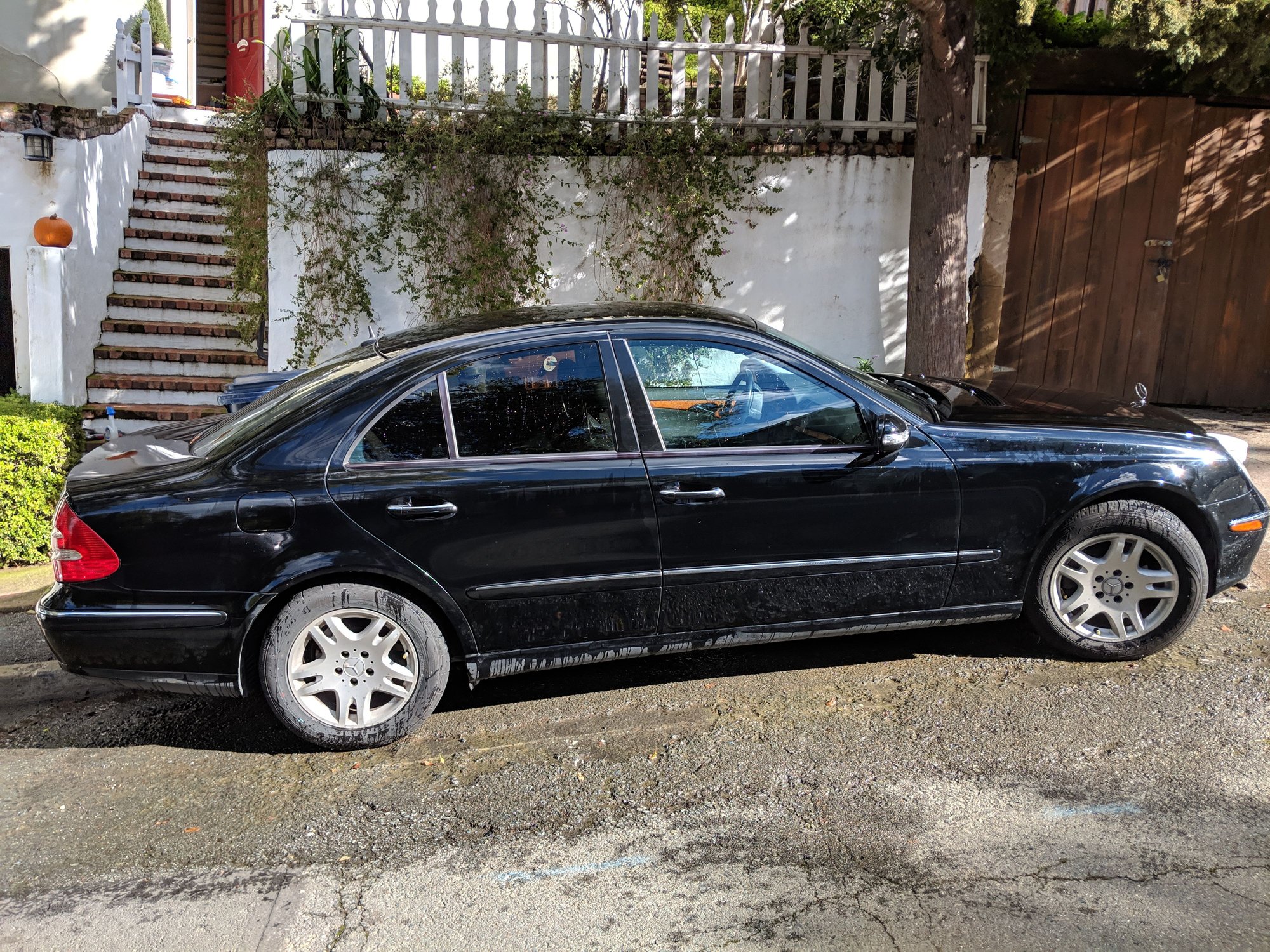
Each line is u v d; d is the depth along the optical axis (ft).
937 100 23.73
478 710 13.92
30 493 20.18
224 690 12.42
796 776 11.82
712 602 13.12
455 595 12.51
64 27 35.86
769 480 12.87
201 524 11.94
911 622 13.78
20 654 16.24
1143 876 9.67
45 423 20.42
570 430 12.75
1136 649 13.97
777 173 26.35
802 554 13.11
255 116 26.20
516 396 12.72
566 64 25.93
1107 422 14.06
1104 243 28.09
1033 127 27.37
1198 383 29.22
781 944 9.00
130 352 29.09
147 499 12.01
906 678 14.15
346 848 10.84
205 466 12.40
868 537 13.21
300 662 12.46
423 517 12.24
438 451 12.48
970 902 9.43
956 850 10.25
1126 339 28.71
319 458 12.23
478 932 9.39
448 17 33.65
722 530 12.87
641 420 12.87
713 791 11.58
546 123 25.55
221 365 29.27
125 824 11.50
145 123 36.76
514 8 25.38
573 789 11.80
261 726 13.84
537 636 12.90
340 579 12.46
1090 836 10.36
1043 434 13.57
